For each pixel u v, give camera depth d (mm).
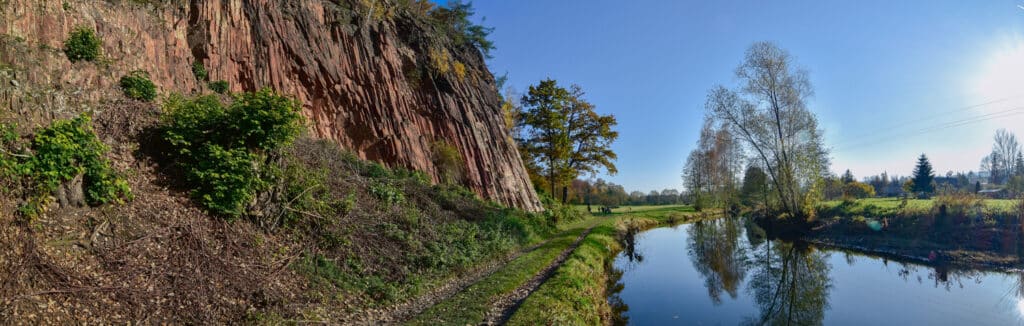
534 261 14117
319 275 8766
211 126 9023
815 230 26641
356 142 18453
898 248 20750
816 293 14727
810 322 11703
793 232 27969
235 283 7246
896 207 24828
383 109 19938
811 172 26562
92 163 6852
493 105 32250
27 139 6516
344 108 18469
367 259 10156
